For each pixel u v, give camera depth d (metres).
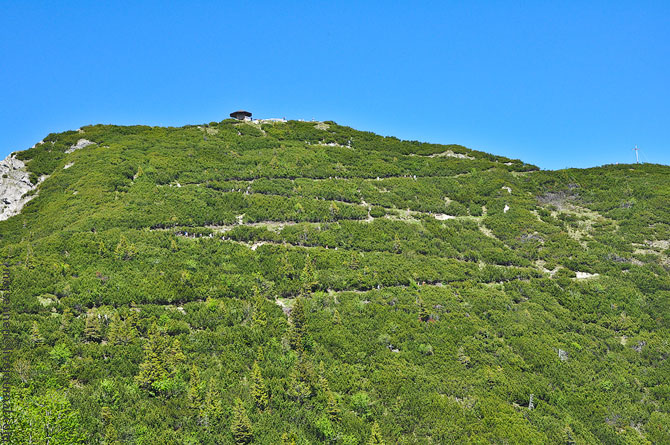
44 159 111.69
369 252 88.31
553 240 97.19
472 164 128.62
